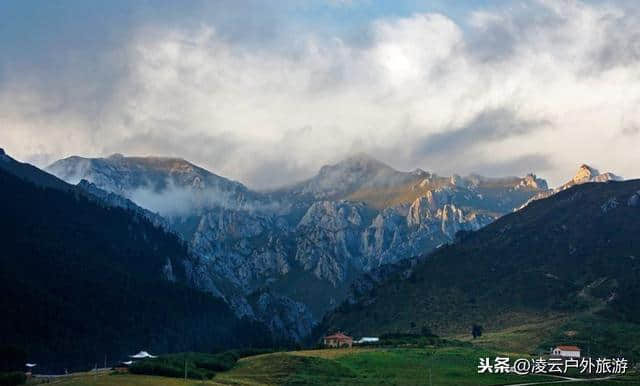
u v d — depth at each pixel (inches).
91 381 7337.6
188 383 7298.2
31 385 7332.7
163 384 7165.4
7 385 7401.6
